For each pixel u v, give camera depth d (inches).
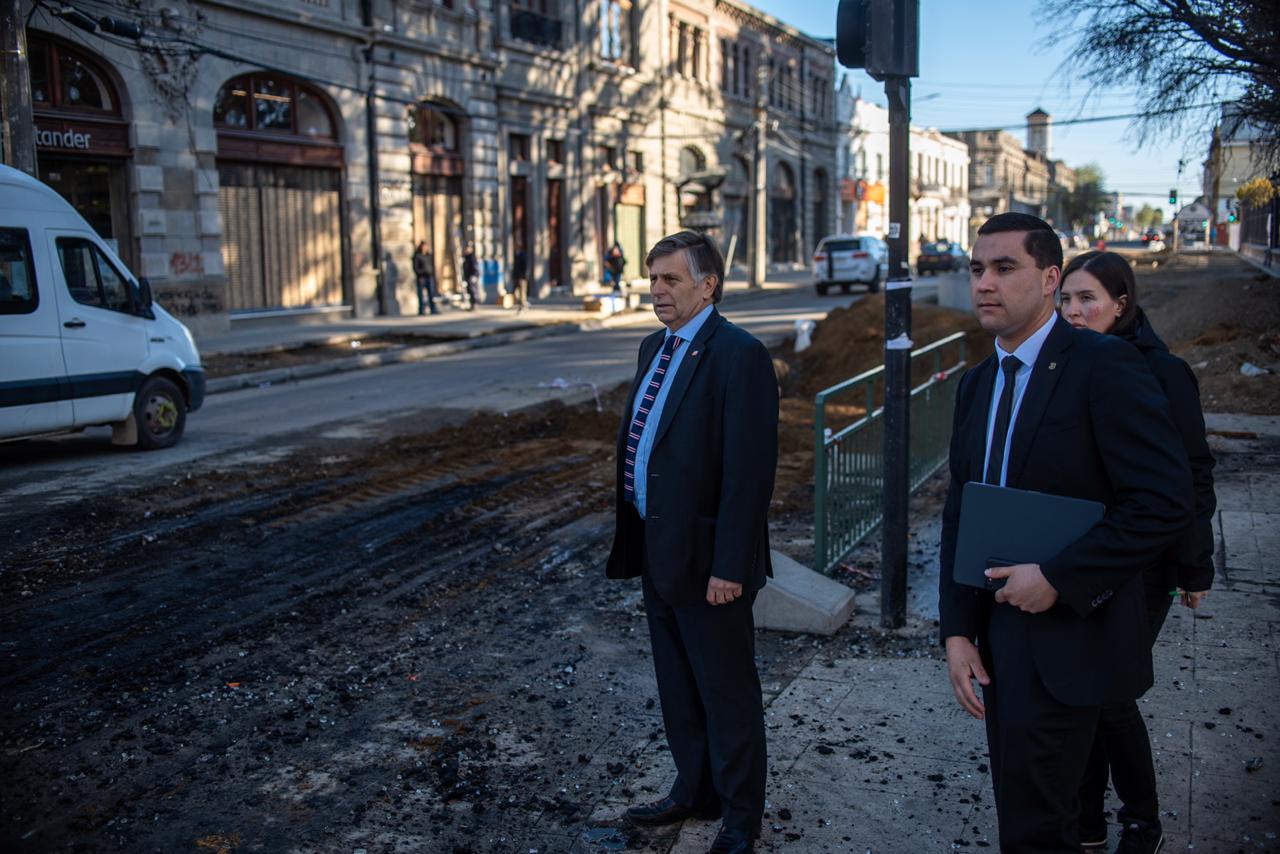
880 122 2466.8
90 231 376.5
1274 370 471.8
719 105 1679.4
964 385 106.8
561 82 1263.5
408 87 992.9
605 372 624.4
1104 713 114.0
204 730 171.6
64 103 700.7
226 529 291.1
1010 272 97.5
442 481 354.3
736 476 120.7
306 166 898.1
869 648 201.8
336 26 890.7
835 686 182.4
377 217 968.9
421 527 298.2
